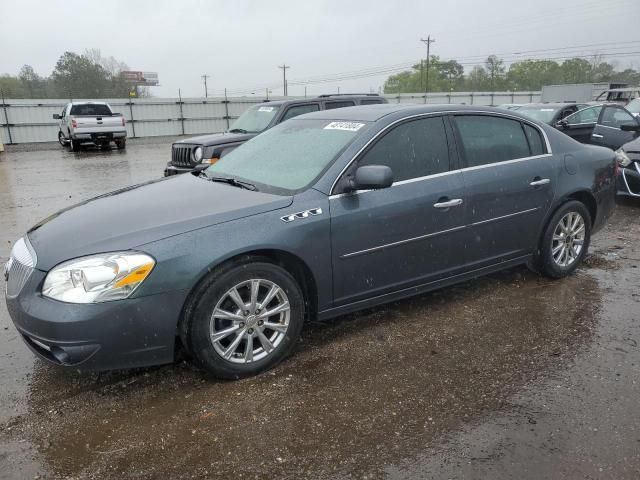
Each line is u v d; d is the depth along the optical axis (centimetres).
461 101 4406
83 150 2269
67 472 253
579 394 310
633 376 328
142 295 296
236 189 375
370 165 368
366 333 394
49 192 1130
